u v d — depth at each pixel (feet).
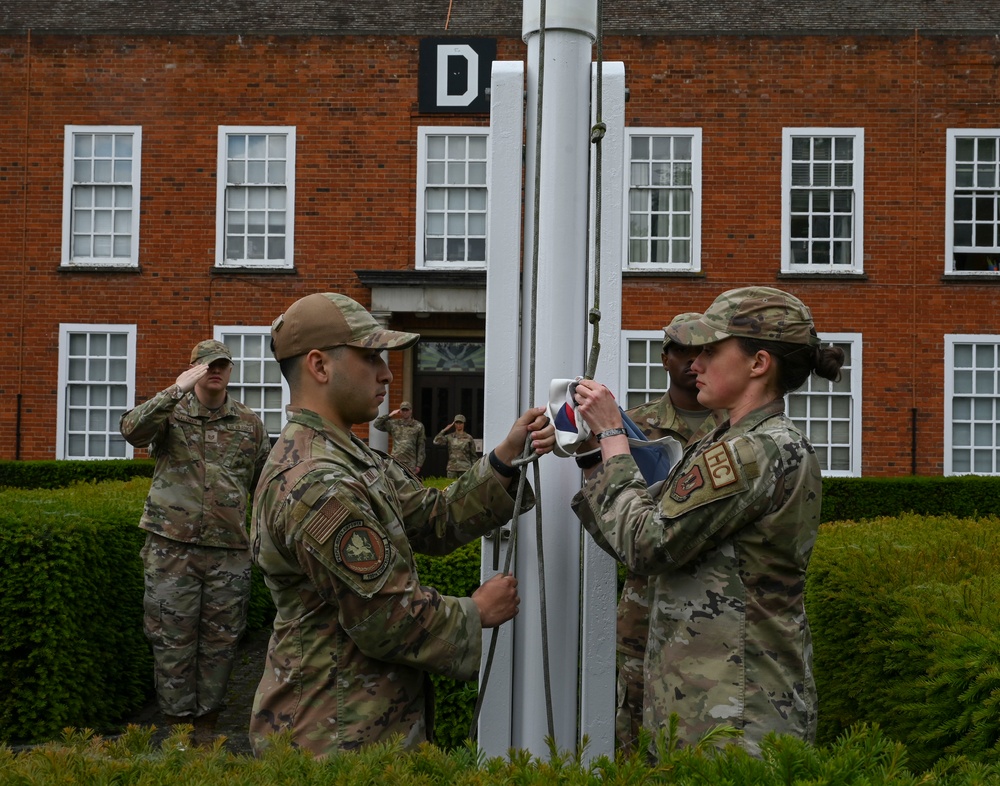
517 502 8.51
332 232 55.77
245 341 56.24
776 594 7.95
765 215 54.80
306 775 6.69
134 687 20.43
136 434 17.33
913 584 11.50
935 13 57.52
